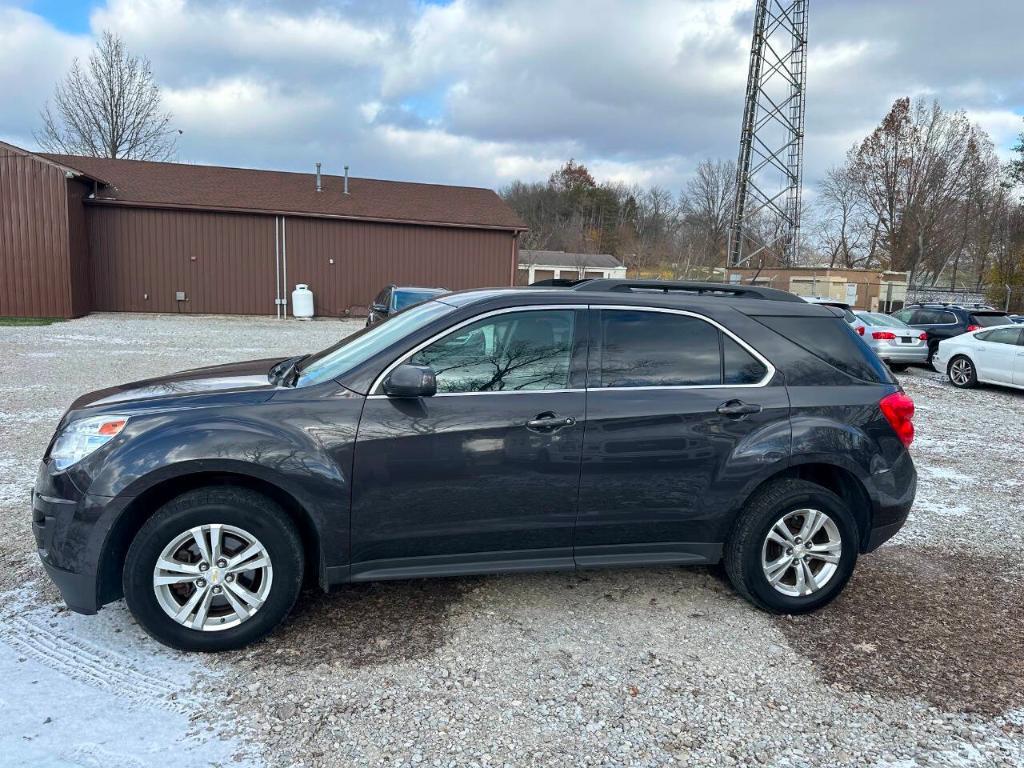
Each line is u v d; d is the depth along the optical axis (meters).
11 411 7.57
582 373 3.35
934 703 2.88
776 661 3.16
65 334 15.76
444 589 3.76
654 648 3.23
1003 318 16.38
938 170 49.44
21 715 2.55
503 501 3.22
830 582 3.60
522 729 2.61
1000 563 4.42
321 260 23.77
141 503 3.03
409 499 3.13
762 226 47.38
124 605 3.43
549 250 67.44
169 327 18.58
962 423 9.36
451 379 3.23
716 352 3.52
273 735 2.51
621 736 2.59
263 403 3.08
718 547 3.55
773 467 3.44
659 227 65.00
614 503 3.35
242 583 3.09
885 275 36.47
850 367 3.70
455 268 25.17
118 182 22.50
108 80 35.00
